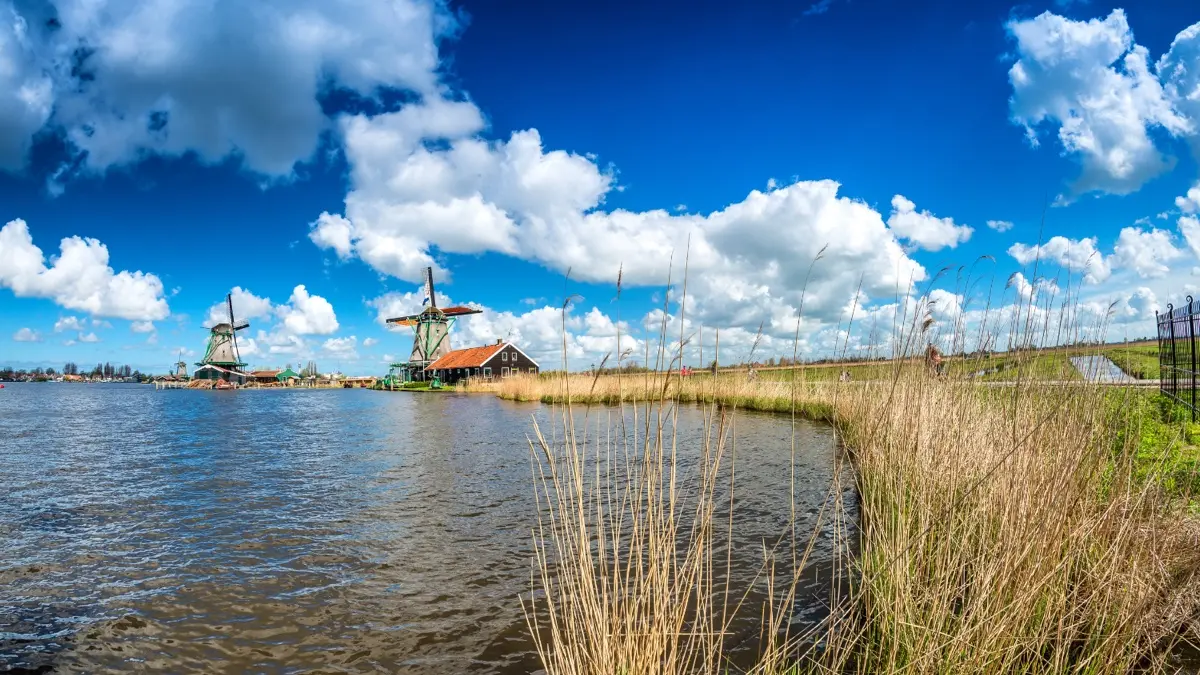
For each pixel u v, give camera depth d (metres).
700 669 4.36
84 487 12.42
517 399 40.28
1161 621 3.69
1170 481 4.69
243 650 5.33
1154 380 12.77
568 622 3.64
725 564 6.84
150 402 53.06
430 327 81.12
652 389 3.56
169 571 7.29
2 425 27.61
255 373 114.00
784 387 21.19
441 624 5.72
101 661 5.18
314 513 9.95
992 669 3.47
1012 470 4.25
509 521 9.17
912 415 5.48
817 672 4.30
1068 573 3.91
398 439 20.02
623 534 7.98
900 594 3.90
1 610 6.23
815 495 9.98
